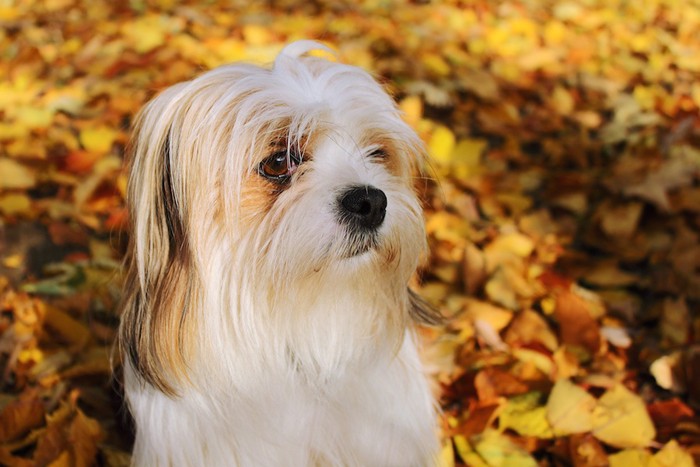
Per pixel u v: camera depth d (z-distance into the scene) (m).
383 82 0.91
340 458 0.67
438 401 0.78
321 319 0.65
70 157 1.02
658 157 1.04
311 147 0.63
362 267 0.64
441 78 1.25
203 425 0.65
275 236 0.61
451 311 0.85
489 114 1.17
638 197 0.96
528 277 0.88
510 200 0.99
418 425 0.70
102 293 0.85
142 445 0.66
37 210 0.95
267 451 0.66
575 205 0.98
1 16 1.41
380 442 0.68
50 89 1.18
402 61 1.26
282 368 0.65
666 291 0.86
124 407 0.73
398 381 0.69
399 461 0.69
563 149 1.08
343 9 1.46
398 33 1.37
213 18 1.42
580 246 0.94
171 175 0.62
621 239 0.93
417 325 0.74
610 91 1.26
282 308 0.63
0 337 0.81
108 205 0.97
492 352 0.81
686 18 1.56
